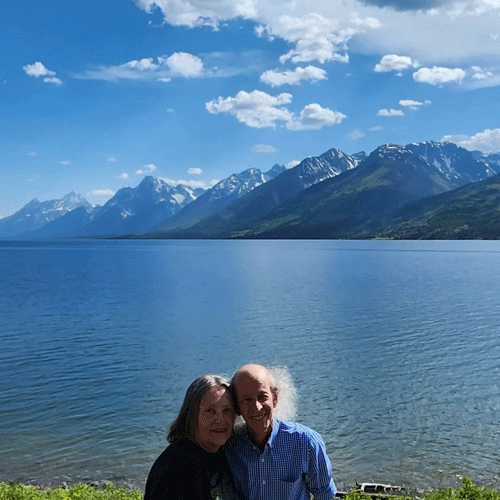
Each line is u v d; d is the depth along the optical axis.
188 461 5.16
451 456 23.06
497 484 20.23
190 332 57.19
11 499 12.33
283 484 5.79
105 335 55.31
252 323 63.34
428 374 38.25
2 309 77.12
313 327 60.38
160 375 37.91
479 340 51.94
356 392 33.34
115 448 23.77
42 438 24.92
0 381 36.06
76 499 12.69
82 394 32.78
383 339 52.72
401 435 25.64
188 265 188.12
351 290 103.56
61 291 102.69
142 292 100.50
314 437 5.95
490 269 160.25
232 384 5.79
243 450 5.87
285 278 132.12
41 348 48.28
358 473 21.39
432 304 81.62
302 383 35.66
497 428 26.41
